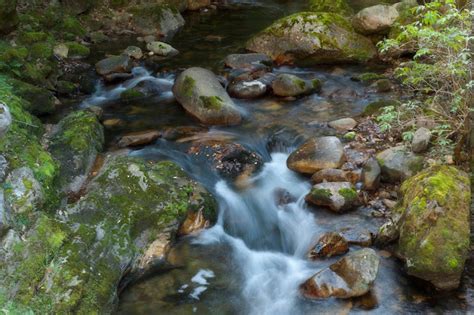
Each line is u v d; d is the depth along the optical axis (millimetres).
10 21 8031
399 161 5770
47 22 9656
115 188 5078
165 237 4922
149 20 11031
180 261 4863
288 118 7242
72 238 4348
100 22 10828
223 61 9227
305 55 9219
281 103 7715
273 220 5477
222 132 6844
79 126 6148
